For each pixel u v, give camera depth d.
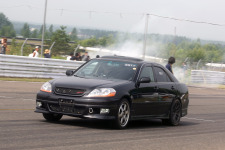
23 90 25.23
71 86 13.44
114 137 12.12
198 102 28.91
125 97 13.94
